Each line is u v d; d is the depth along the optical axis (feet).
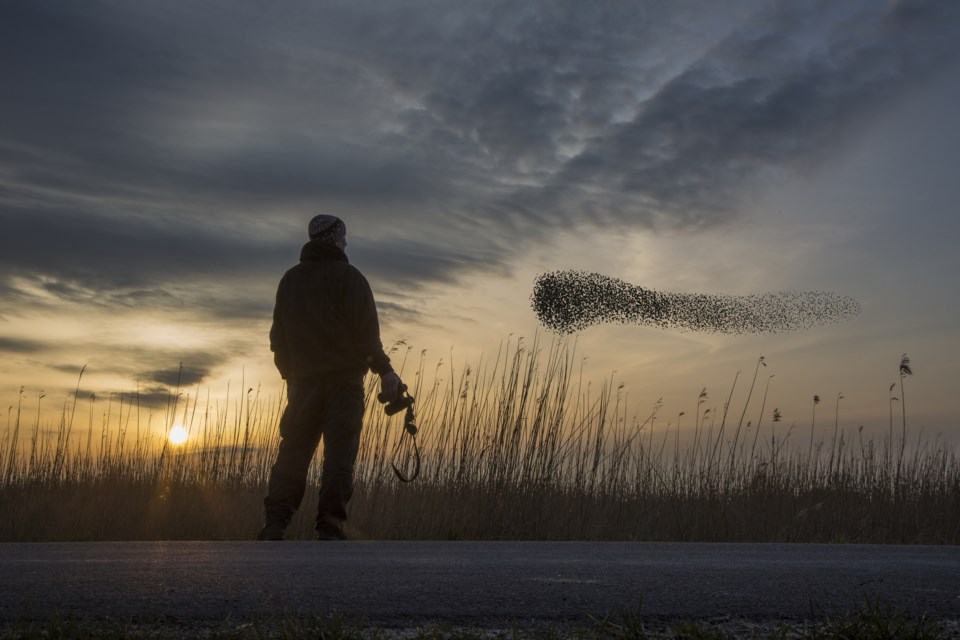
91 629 5.46
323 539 13.38
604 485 22.85
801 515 23.07
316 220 14.35
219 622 5.79
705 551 10.24
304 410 13.82
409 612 6.10
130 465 22.61
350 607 6.16
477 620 6.01
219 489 21.56
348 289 13.73
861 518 23.63
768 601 6.67
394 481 21.33
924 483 25.55
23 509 20.13
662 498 23.84
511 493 20.65
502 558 8.78
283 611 6.00
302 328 13.78
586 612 6.22
